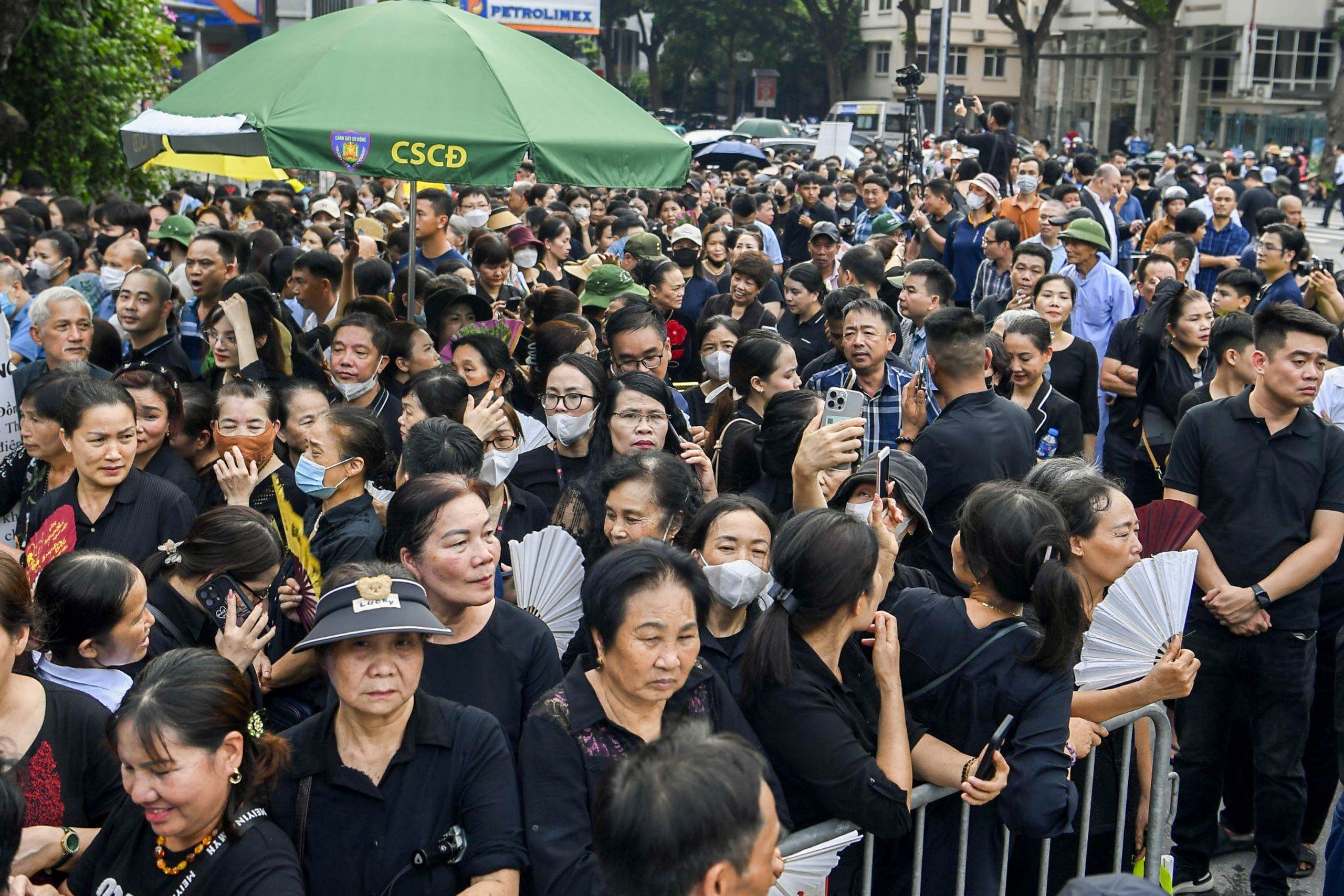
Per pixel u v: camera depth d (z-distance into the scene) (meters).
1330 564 4.82
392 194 15.62
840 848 3.17
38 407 4.75
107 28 14.51
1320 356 4.73
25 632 3.06
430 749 2.93
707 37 64.19
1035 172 14.27
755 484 5.09
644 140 5.85
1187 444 5.03
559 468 5.15
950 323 5.00
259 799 2.79
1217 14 55.34
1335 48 55.56
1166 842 4.55
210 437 5.33
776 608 3.29
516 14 25.00
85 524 4.56
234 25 21.73
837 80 60.47
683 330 8.28
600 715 3.05
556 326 6.16
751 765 2.16
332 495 4.29
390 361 6.24
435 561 3.29
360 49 5.56
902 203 19.62
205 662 2.74
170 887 2.69
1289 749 4.88
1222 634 4.91
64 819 3.08
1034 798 3.25
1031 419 5.87
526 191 15.73
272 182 16.28
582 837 2.95
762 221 14.83
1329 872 3.56
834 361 7.04
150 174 14.95
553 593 3.91
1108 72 60.72
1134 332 7.56
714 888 2.07
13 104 13.67
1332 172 40.44
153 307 6.57
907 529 4.09
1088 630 3.74
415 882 2.83
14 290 7.70
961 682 3.43
